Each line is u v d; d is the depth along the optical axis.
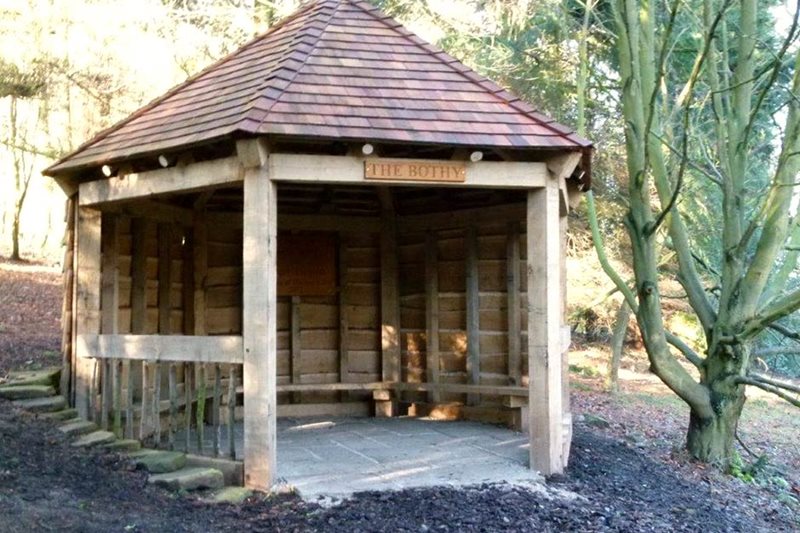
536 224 5.91
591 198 9.91
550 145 5.64
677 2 8.13
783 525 6.91
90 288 6.89
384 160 5.52
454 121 5.71
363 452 6.65
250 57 6.80
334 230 8.94
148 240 7.60
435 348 8.63
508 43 13.30
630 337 19.22
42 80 9.41
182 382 7.73
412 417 8.77
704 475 8.52
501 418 8.24
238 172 5.43
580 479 6.32
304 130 5.20
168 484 5.25
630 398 14.04
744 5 9.39
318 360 9.02
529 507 5.15
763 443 12.20
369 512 4.84
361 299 9.13
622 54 9.52
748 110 9.55
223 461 5.55
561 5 11.96
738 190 9.54
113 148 6.32
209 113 5.88
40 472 5.20
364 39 6.67
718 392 9.21
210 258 8.42
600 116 13.66
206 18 12.64
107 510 4.58
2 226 20.33
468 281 8.40
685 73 12.96
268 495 5.17
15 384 7.39
